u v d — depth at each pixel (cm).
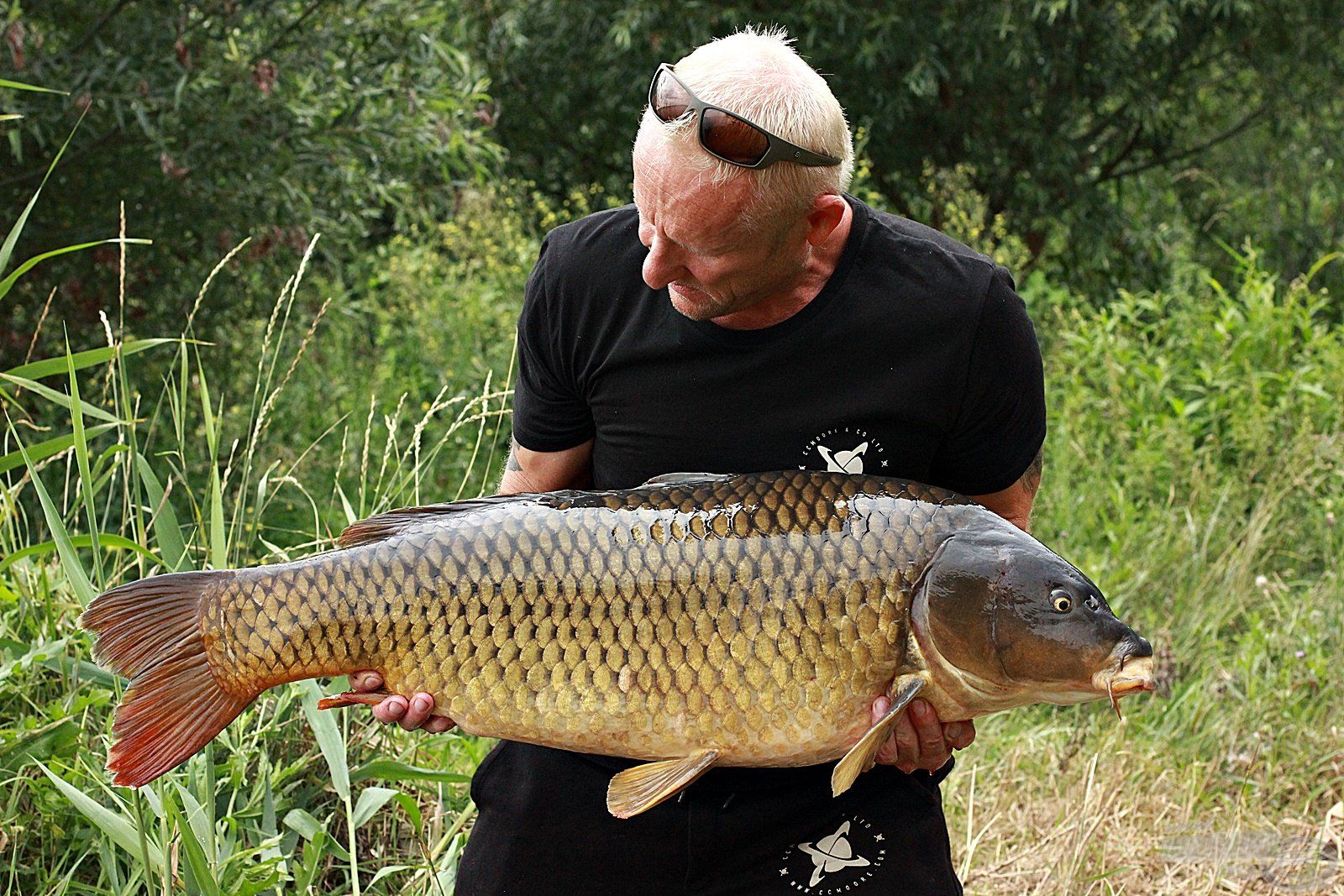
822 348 227
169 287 696
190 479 652
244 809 311
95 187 657
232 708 220
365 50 689
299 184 657
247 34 655
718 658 212
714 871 243
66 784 268
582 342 240
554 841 247
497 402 729
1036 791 449
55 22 625
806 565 212
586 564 213
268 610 215
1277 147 1317
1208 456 680
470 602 214
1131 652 206
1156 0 1151
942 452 241
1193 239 1303
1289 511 656
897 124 1181
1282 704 494
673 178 207
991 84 1162
